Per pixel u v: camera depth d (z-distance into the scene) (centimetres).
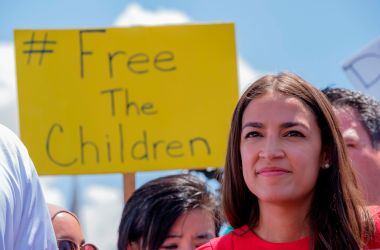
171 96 452
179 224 336
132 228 343
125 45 458
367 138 320
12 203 225
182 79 454
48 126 447
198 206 341
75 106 450
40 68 454
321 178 252
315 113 249
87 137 446
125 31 459
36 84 451
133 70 455
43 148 443
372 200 315
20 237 231
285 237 244
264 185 239
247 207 261
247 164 244
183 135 447
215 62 455
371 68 461
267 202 243
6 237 222
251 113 246
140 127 448
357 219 247
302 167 239
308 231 244
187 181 348
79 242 328
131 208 348
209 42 457
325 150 252
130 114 450
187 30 459
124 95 452
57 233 321
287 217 244
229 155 261
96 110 450
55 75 454
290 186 238
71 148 445
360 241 244
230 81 453
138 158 444
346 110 324
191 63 455
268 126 242
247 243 248
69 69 455
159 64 456
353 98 328
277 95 246
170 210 336
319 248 239
